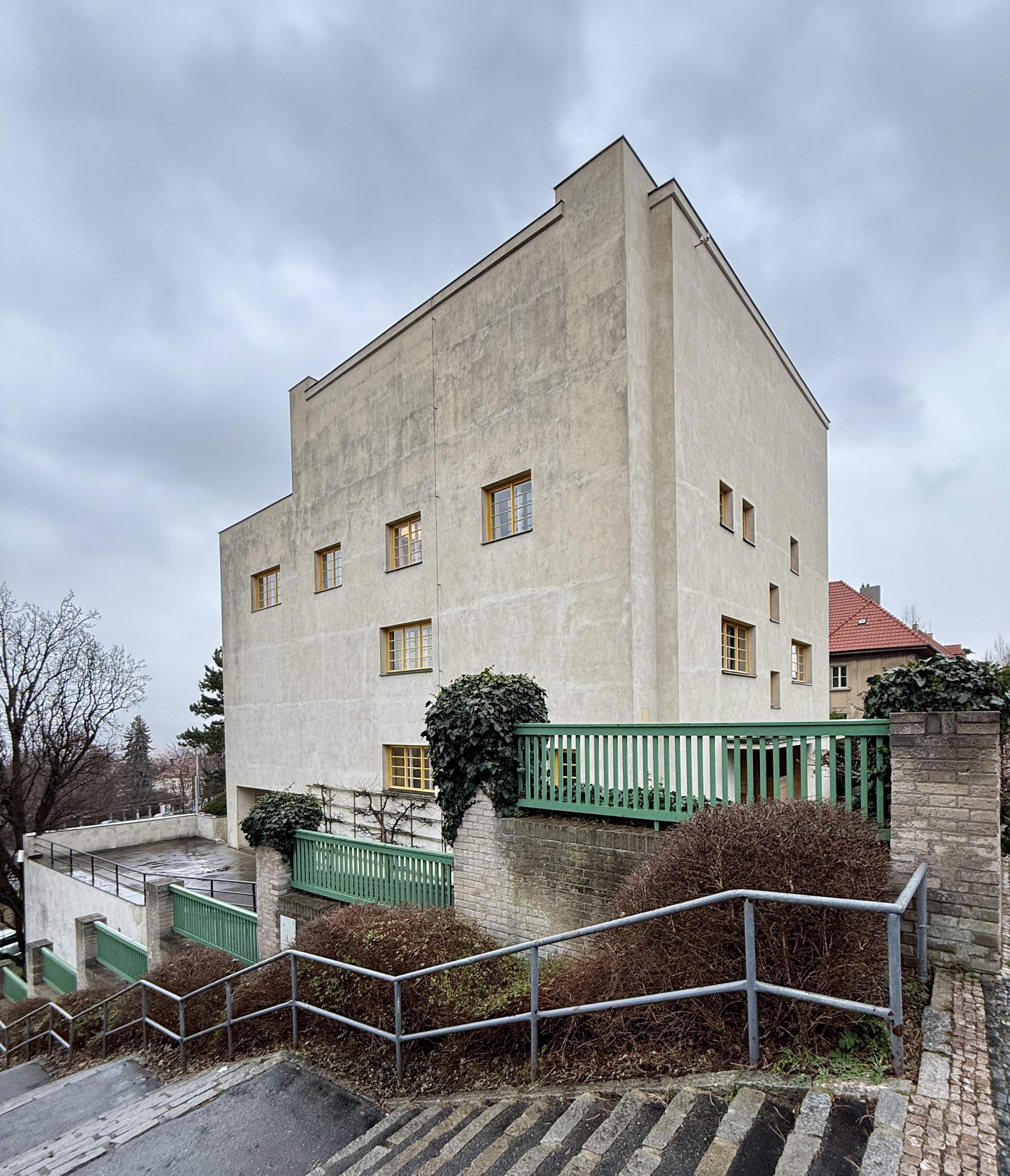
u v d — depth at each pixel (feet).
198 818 75.15
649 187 38.47
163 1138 15.48
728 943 12.35
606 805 21.35
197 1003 25.94
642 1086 11.76
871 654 87.35
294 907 30.81
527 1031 15.47
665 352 36.86
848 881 12.10
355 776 51.80
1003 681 18.76
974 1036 11.52
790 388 56.44
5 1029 38.34
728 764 19.43
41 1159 16.06
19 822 74.84
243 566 67.15
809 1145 8.91
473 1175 10.82
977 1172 8.11
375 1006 18.37
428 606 45.85
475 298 43.70
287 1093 17.03
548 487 38.40
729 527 43.32
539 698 25.48
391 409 50.11
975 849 14.61
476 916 23.95
